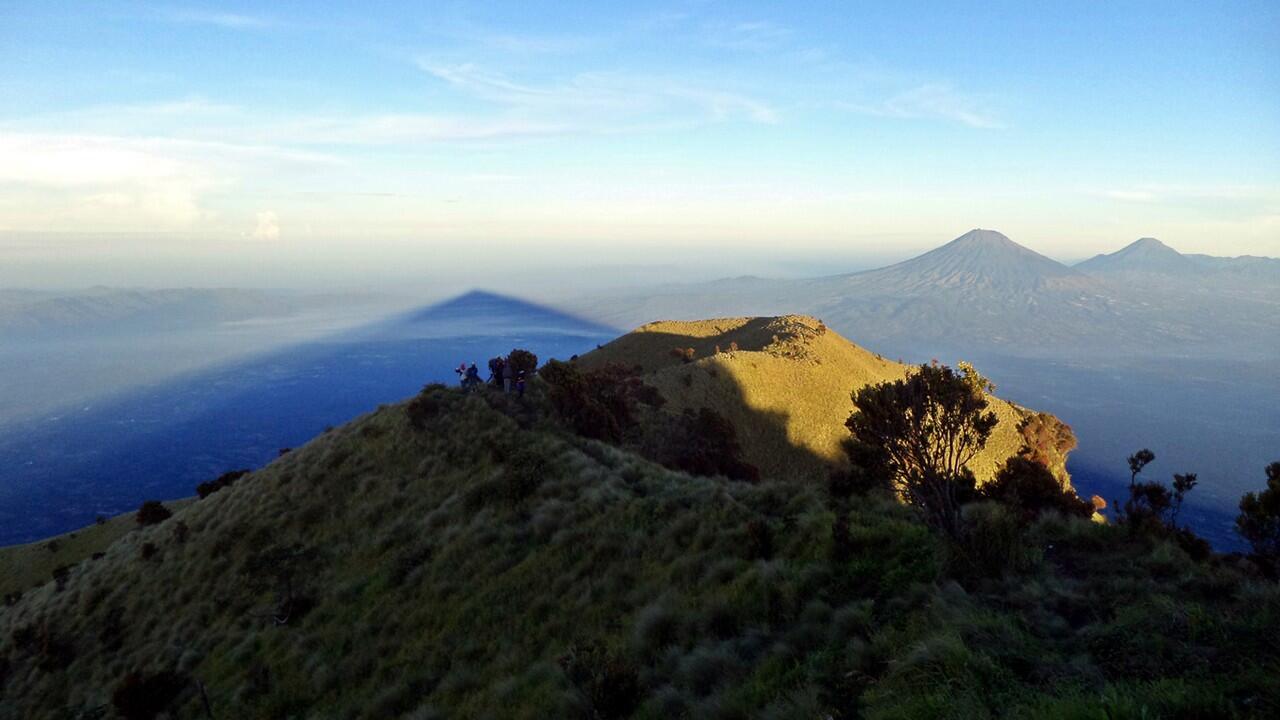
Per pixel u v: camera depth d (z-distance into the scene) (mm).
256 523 26031
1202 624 6926
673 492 18922
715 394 65125
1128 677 6191
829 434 64375
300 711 14594
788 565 11531
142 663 20250
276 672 16422
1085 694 5840
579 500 19750
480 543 18906
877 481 12906
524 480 21766
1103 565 9898
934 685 6453
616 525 17109
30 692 22000
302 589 20172
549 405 31375
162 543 28609
